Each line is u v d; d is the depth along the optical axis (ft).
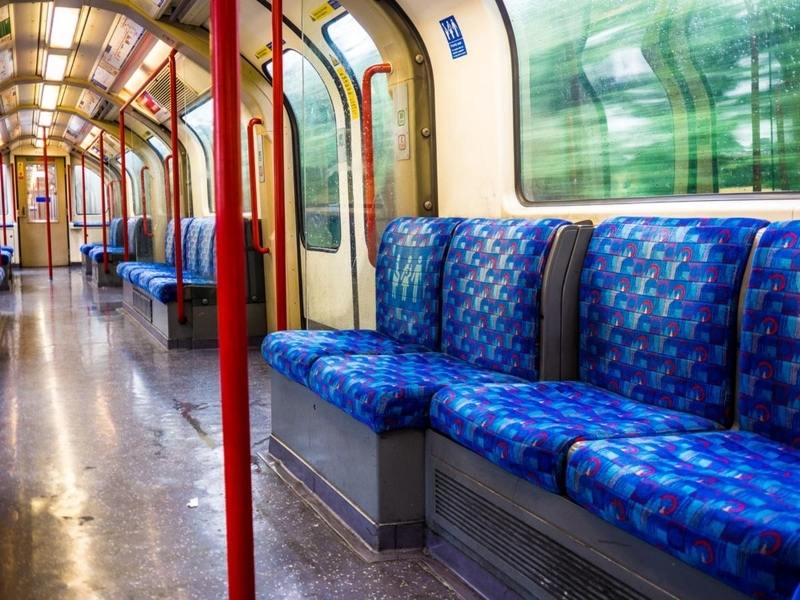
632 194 11.15
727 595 5.37
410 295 12.64
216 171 5.21
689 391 8.03
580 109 11.79
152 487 11.57
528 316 9.95
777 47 9.00
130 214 52.13
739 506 5.29
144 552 9.27
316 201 18.88
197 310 24.14
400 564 8.91
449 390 8.95
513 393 8.79
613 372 9.04
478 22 12.84
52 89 37.22
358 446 9.67
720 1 9.57
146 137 39.11
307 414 11.41
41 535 9.78
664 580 5.90
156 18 21.44
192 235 29.37
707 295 7.89
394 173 15.37
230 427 5.43
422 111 14.65
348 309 17.37
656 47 10.46
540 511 7.26
